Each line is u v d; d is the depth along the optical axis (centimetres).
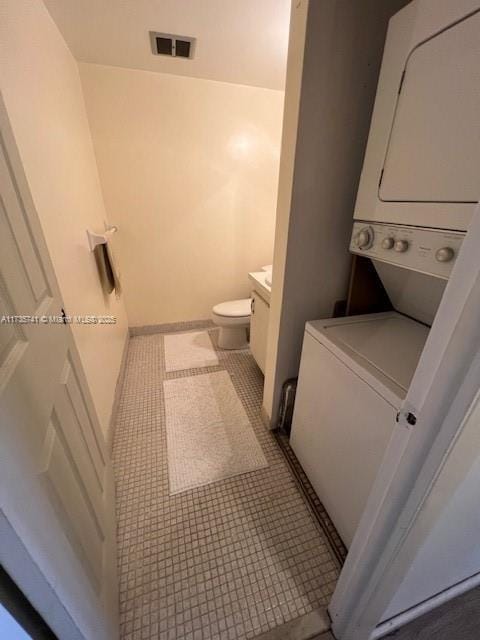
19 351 60
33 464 56
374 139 102
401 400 80
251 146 254
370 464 96
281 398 168
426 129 81
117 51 177
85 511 86
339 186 123
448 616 98
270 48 171
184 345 281
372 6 99
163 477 149
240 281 305
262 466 156
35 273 76
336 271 140
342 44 101
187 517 131
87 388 114
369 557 72
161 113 222
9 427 49
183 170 245
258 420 188
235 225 279
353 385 100
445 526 69
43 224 113
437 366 48
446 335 46
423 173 83
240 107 238
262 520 130
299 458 153
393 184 95
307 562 115
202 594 105
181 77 216
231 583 108
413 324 129
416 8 79
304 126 109
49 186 124
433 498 57
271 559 116
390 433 85
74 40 164
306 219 125
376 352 105
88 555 81
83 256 162
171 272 280
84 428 101
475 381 43
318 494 136
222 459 160
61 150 145
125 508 134
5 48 98
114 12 138
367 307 145
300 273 135
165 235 264
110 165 227
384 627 90
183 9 135
